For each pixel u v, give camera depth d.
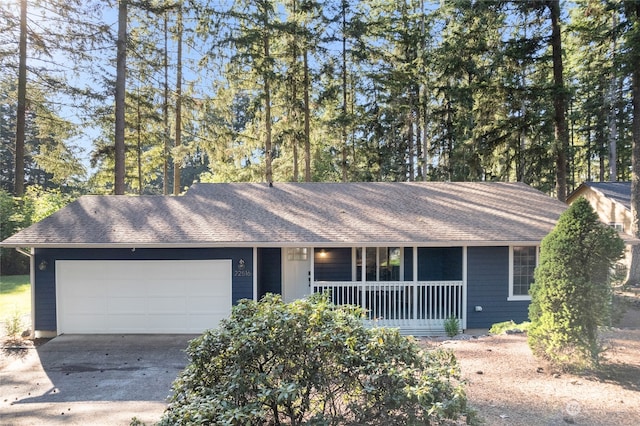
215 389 3.61
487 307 10.52
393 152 24.39
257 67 17.81
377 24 20.14
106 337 10.01
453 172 21.91
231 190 13.45
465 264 10.49
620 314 5.87
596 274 5.46
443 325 10.21
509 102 14.64
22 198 17.50
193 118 20.14
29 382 7.17
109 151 18.33
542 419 4.35
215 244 9.81
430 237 10.05
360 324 3.91
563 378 5.48
